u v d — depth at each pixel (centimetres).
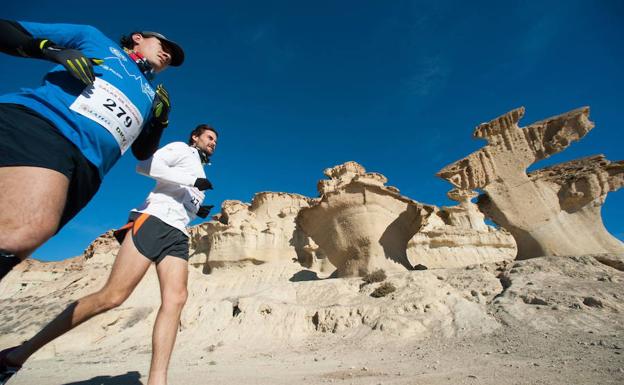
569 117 2119
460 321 1177
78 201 215
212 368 841
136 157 329
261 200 5678
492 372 540
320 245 2694
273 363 921
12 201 163
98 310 314
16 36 199
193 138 435
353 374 600
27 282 5759
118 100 223
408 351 965
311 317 1559
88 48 226
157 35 294
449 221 4866
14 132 175
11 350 294
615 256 1555
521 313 1127
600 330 886
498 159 2238
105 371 852
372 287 1777
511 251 4281
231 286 3819
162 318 330
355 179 2502
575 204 2139
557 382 442
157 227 343
